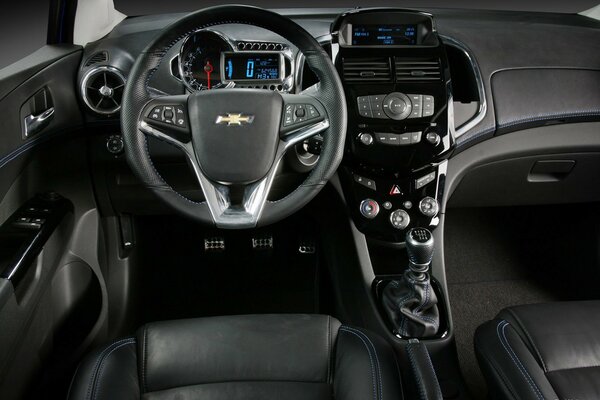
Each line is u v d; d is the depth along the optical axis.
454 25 2.08
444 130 1.79
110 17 2.00
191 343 1.32
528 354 1.32
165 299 2.38
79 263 1.97
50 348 1.75
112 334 2.09
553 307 1.45
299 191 1.38
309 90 1.44
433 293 1.71
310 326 1.37
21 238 1.55
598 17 2.25
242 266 2.47
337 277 2.06
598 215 2.41
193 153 1.35
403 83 1.80
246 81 1.79
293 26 1.36
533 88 1.99
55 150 1.87
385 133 1.78
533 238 2.65
